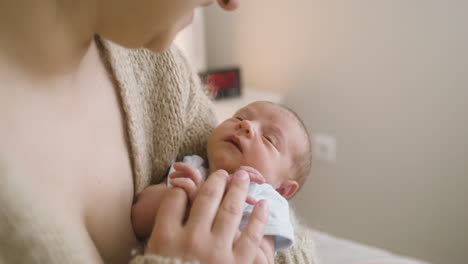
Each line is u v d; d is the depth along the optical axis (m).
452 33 1.67
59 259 0.41
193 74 0.84
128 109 0.64
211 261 0.50
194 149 0.88
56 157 0.49
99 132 0.58
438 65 1.73
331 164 2.14
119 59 0.65
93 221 0.54
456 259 1.94
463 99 1.71
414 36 1.75
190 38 1.97
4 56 0.44
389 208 2.05
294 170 1.01
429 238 1.98
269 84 2.21
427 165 1.88
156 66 0.74
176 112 0.75
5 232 0.39
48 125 0.49
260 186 0.79
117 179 0.60
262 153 0.91
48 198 0.44
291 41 2.07
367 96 1.94
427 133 1.84
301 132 1.02
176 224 0.53
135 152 0.65
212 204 0.54
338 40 1.93
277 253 0.75
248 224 0.56
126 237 0.61
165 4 0.45
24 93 0.46
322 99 2.07
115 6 0.46
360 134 2.01
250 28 2.17
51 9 0.46
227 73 2.01
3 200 0.39
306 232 0.85
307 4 1.96
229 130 0.92
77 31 0.49
